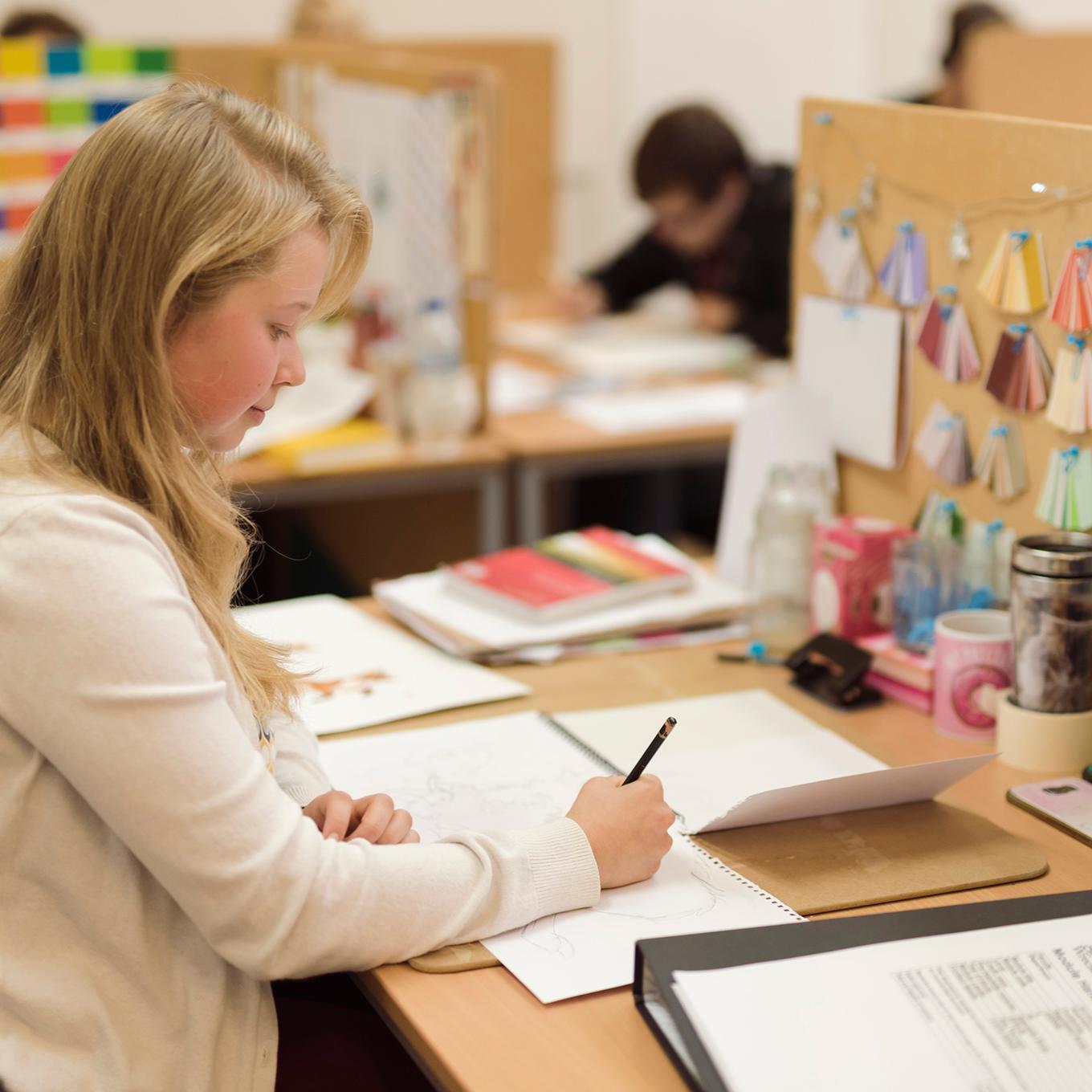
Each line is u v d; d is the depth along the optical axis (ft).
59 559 2.84
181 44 8.91
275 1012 3.18
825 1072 2.51
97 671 2.81
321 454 7.48
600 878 3.25
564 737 4.13
